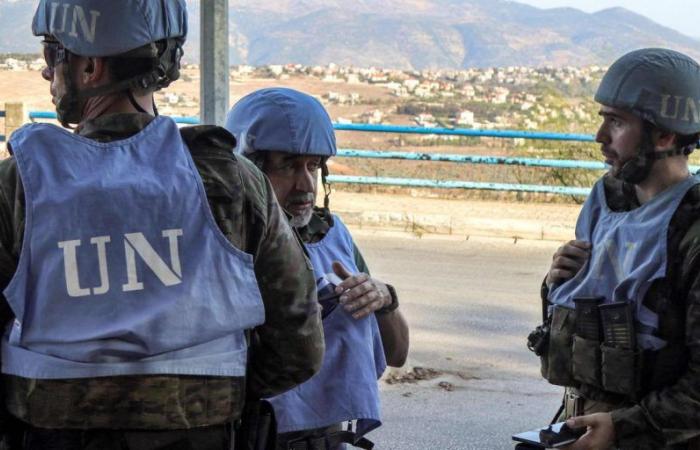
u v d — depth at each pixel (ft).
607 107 8.21
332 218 8.84
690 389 7.57
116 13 5.90
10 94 118.73
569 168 43.19
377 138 134.82
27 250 5.61
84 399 5.61
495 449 15.89
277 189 8.27
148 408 5.69
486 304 26.81
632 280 7.85
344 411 7.92
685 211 7.80
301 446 7.89
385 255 34.22
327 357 8.01
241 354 6.02
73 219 5.63
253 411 6.47
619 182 8.55
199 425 5.82
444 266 32.58
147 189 5.75
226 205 5.97
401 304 26.50
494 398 18.31
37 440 5.74
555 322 8.51
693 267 7.60
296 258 6.40
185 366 5.77
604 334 8.01
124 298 5.65
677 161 8.12
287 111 8.09
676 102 7.93
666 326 7.77
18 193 5.69
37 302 5.64
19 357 5.70
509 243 37.52
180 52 6.37
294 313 6.33
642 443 7.75
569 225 38.68
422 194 46.11
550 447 7.84
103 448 5.69
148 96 6.22
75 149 5.79
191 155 5.99
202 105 28.81
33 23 6.24
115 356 5.63
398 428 16.61
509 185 41.63
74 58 6.05
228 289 5.88
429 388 18.76
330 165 48.62
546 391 18.84
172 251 5.76
